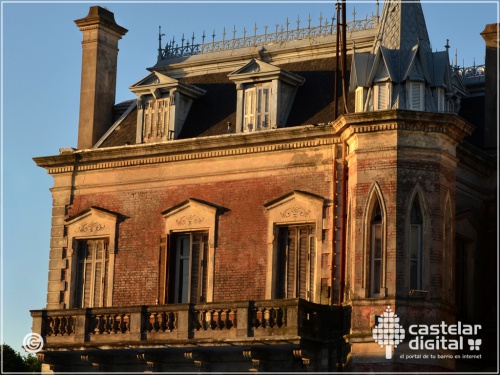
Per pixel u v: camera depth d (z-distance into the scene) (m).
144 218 52.03
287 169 49.38
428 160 46.00
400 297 45.03
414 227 45.78
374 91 47.03
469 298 49.66
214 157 50.97
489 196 51.03
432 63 47.50
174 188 51.66
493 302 50.19
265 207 49.56
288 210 49.06
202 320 48.06
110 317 50.00
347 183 47.81
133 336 49.12
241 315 47.06
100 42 55.81
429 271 45.44
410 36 47.66
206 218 50.66
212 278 50.09
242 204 50.09
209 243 50.38
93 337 50.06
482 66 54.81
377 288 45.72
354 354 45.50
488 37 51.75
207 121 52.81
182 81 54.84
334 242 47.88
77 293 53.06
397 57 47.28
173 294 50.94
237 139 50.16
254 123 51.00
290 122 50.88
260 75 51.03
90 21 55.72
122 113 55.91
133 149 52.38
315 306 46.88
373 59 47.38
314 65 52.69
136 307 49.28
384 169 45.97
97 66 55.47
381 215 45.81
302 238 49.03
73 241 53.41
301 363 47.06
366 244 45.94
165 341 48.38
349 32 52.97
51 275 53.56
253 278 49.28
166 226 51.41
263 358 47.38
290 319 46.12
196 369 48.94
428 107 46.94
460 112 53.25
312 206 48.56
